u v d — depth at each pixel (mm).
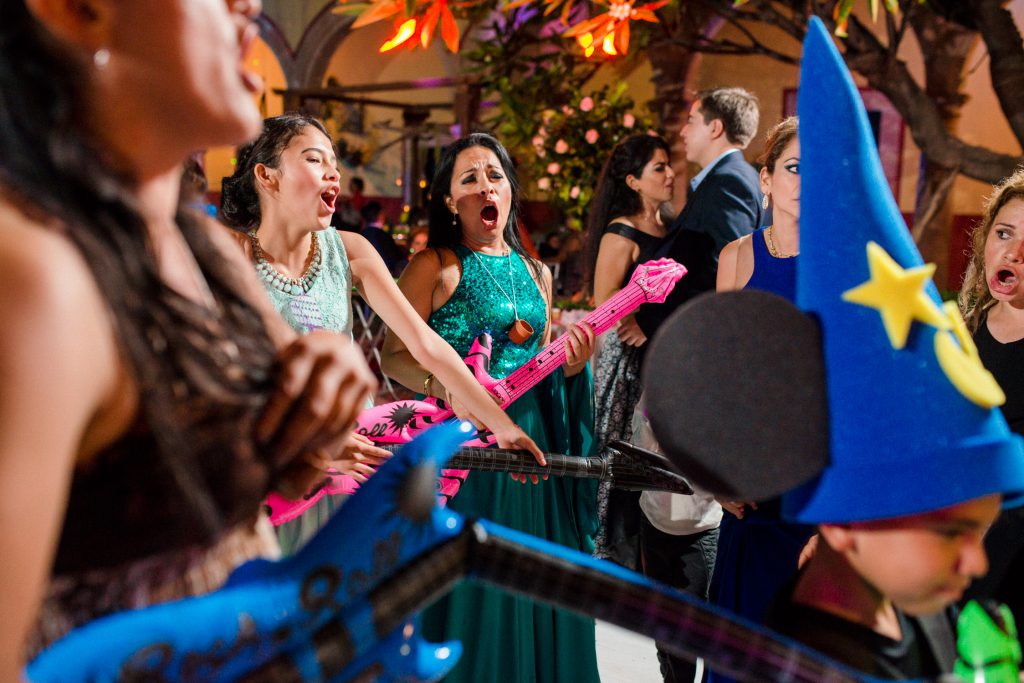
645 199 3754
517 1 4043
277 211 2381
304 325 2393
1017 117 6355
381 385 7301
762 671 914
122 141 820
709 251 3352
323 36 14070
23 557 672
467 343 2934
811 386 975
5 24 765
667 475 2475
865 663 1082
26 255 692
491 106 11133
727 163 3506
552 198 6328
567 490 2947
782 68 10539
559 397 2992
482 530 933
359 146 15508
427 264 2949
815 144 1061
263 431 883
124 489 809
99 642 755
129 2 779
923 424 963
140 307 777
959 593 1045
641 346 3359
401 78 15531
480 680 2721
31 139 749
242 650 805
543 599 928
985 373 998
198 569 905
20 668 684
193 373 820
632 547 3305
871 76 6836
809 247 1049
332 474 2166
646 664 3471
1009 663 1214
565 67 7359
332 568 863
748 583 1950
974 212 9289
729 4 7113
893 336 972
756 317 955
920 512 976
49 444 685
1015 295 2137
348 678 867
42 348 681
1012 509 1895
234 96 838
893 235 1029
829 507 982
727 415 946
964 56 7613
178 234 995
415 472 917
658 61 8602
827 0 6363
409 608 888
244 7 895
